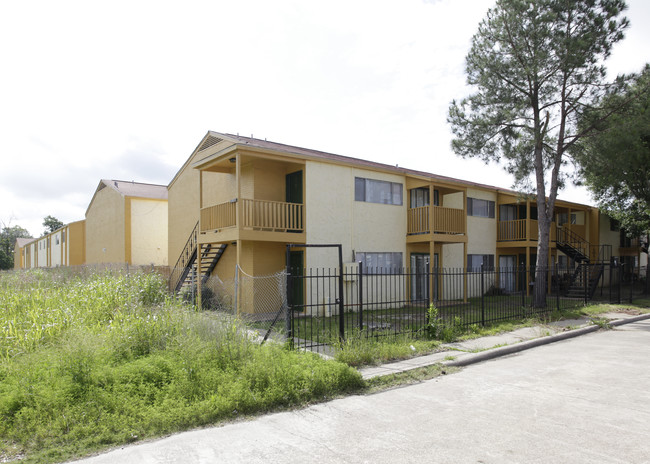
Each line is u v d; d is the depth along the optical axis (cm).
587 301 1884
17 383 575
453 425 518
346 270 1650
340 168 1688
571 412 560
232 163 1623
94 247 2945
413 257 1950
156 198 2541
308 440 478
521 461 421
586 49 1568
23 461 430
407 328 1085
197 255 1716
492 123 1758
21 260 5175
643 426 509
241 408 568
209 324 804
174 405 550
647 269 2383
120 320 886
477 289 2219
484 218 2328
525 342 1011
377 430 505
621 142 1575
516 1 1585
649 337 1152
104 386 588
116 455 443
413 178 1892
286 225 1519
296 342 957
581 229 2809
